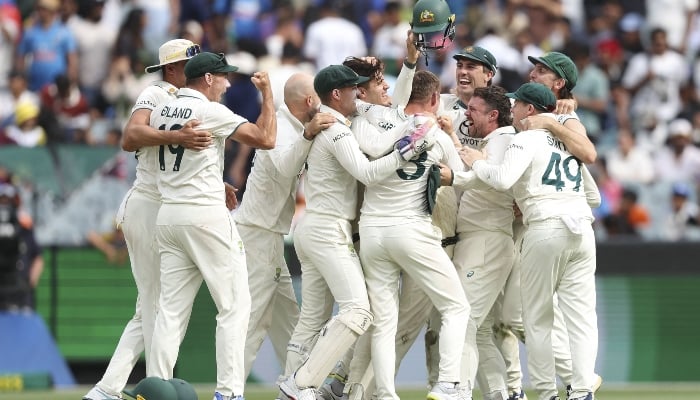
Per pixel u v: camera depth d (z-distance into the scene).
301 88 31.98
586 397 30.62
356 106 31.83
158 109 30.69
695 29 62.34
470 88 33.66
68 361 48.53
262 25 60.56
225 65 30.92
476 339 33.19
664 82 59.75
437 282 30.86
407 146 29.92
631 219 52.03
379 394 30.97
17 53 58.38
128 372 31.78
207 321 47.25
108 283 49.09
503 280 32.25
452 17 31.92
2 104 55.59
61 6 58.22
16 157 49.84
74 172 50.16
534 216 30.77
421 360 47.53
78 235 49.69
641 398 41.00
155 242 31.23
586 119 57.88
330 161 31.02
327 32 57.22
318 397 33.06
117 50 58.06
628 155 56.00
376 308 31.11
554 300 33.12
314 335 32.19
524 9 61.09
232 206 33.97
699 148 57.31
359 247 32.47
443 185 30.86
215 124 29.89
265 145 30.20
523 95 31.44
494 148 31.41
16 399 41.62
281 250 33.28
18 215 48.31
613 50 61.19
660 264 48.34
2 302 47.97
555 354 32.94
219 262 30.16
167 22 59.16
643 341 48.28
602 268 48.44
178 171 30.08
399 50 59.06
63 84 55.62
